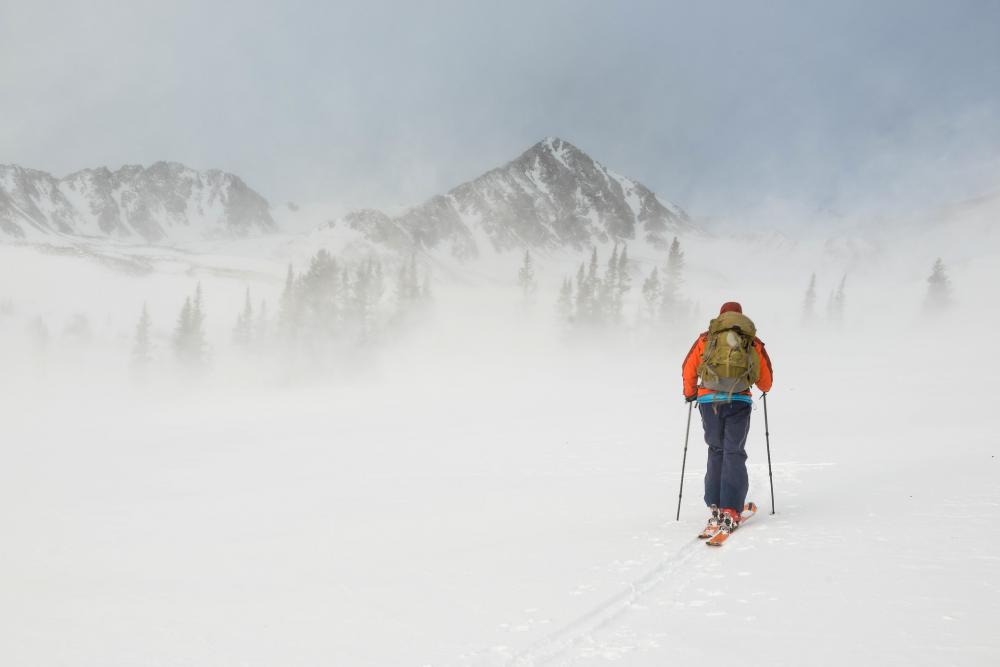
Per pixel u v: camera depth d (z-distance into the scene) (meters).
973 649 2.29
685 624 2.82
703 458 11.35
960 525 4.19
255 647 2.94
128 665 2.80
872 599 2.90
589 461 11.89
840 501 5.53
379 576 4.32
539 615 3.10
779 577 3.38
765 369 4.90
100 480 13.20
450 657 2.65
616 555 4.23
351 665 2.64
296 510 8.63
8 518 8.98
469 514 7.36
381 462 13.77
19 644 3.12
